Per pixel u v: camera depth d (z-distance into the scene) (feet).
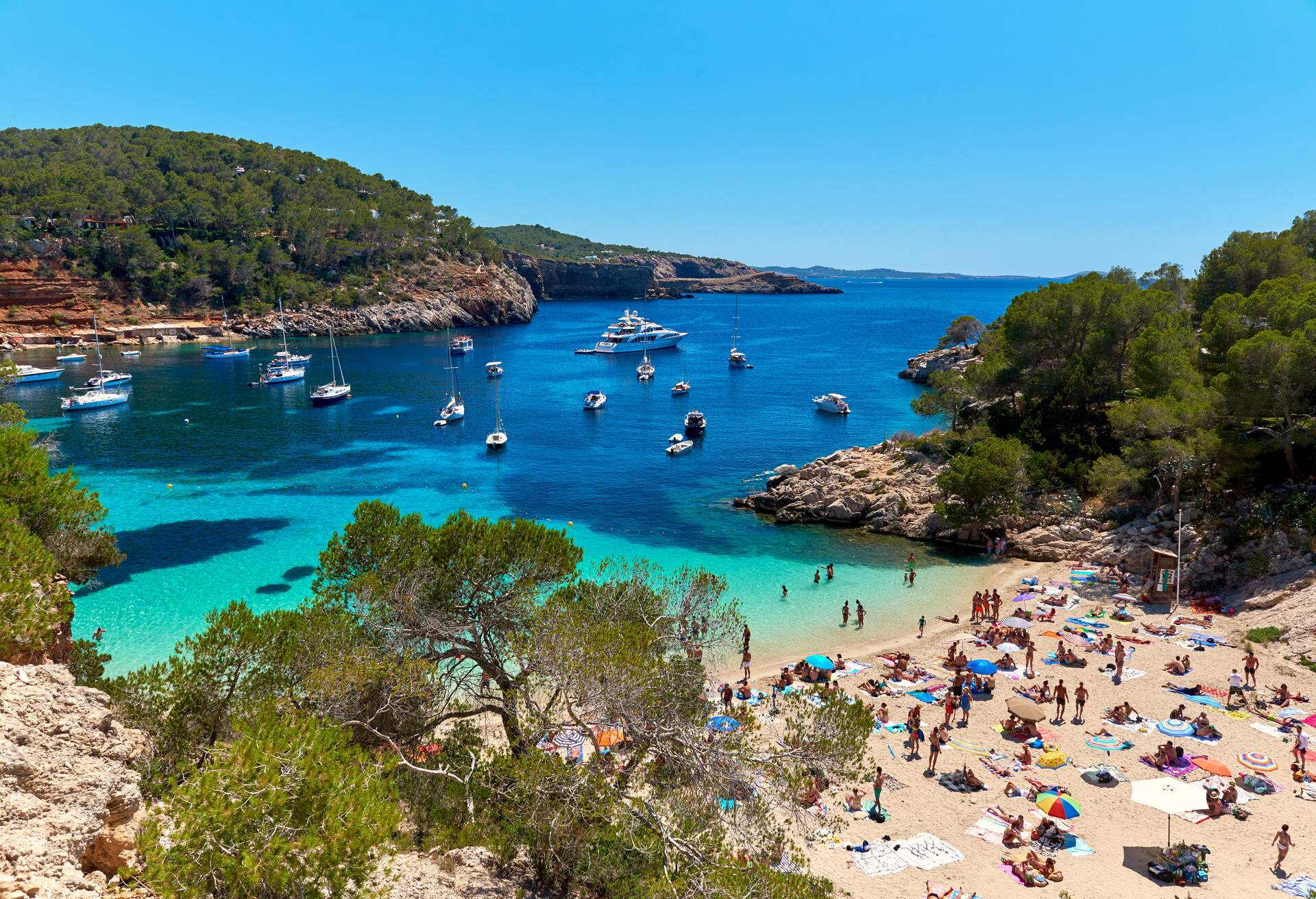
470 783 60.75
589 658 58.49
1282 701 104.73
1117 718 103.76
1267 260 224.53
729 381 482.28
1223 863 75.31
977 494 176.35
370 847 38.34
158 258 645.51
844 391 441.27
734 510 221.87
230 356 555.69
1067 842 79.61
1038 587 155.43
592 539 197.47
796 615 149.89
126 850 41.34
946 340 512.63
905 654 124.26
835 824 75.72
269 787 37.17
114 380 439.63
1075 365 206.80
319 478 255.09
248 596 156.35
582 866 55.21
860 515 205.26
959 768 95.09
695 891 49.75
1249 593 136.36
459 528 76.69
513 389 455.63
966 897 71.36
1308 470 148.77
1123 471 168.04
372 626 69.36
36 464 82.53
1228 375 147.02
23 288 584.40
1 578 57.06
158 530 199.31
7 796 37.40
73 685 49.29
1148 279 286.66
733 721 63.77
